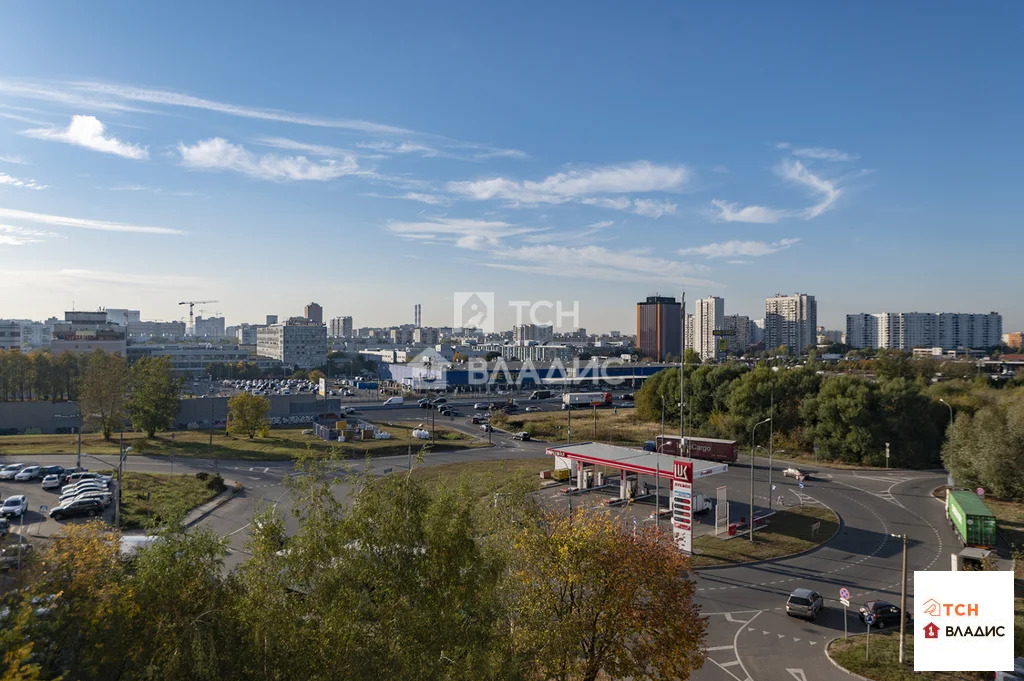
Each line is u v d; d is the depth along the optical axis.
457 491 29.14
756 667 29.70
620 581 24.66
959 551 46.94
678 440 78.75
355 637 18.64
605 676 29.12
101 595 18.72
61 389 132.12
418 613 19.59
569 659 23.95
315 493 22.30
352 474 24.56
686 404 111.31
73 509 53.06
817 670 29.39
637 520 54.91
